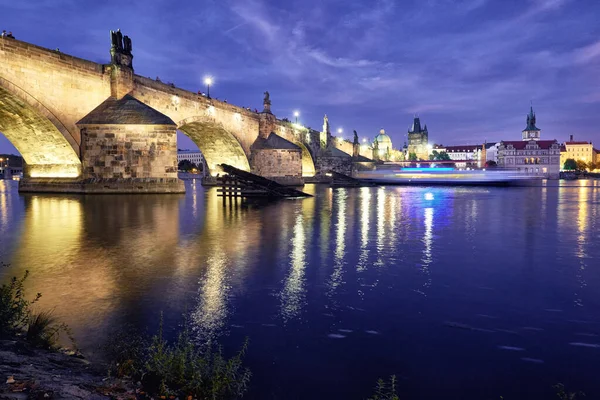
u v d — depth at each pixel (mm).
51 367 5273
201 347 6512
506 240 16859
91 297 9016
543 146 171250
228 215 25484
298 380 5578
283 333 7109
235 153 76125
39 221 21766
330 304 8641
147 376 5145
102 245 15180
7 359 5168
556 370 5871
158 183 42562
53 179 43594
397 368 5922
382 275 11023
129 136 41656
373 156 169125
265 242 16031
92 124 40625
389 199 42750
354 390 5336
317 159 111250
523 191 62844
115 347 6391
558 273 11336
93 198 36750
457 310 8305
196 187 70875
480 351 6461
